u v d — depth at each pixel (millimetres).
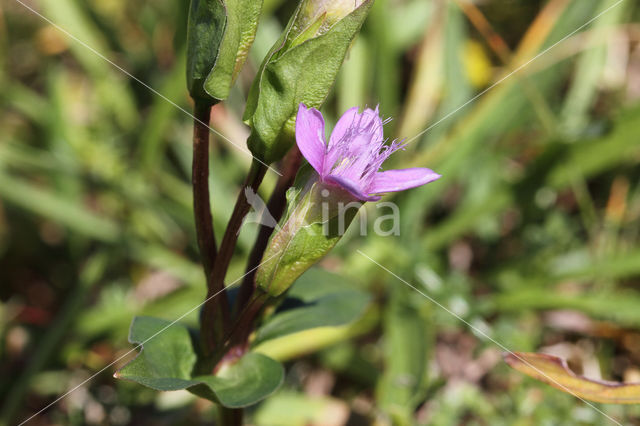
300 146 205
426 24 409
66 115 375
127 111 395
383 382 287
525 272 342
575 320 319
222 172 359
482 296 336
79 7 392
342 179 205
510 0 419
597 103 403
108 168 363
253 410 286
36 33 424
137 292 346
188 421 289
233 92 380
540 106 348
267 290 215
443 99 381
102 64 389
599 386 239
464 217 338
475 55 413
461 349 324
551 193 362
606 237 344
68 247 358
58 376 298
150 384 215
